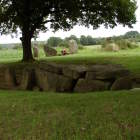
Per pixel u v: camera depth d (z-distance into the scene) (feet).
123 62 86.79
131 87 52.44
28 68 63.98
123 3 96.63
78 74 56.49
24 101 42.91
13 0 92.99
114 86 52.26
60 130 30.42
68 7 93.97
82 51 163.12
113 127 29.86
